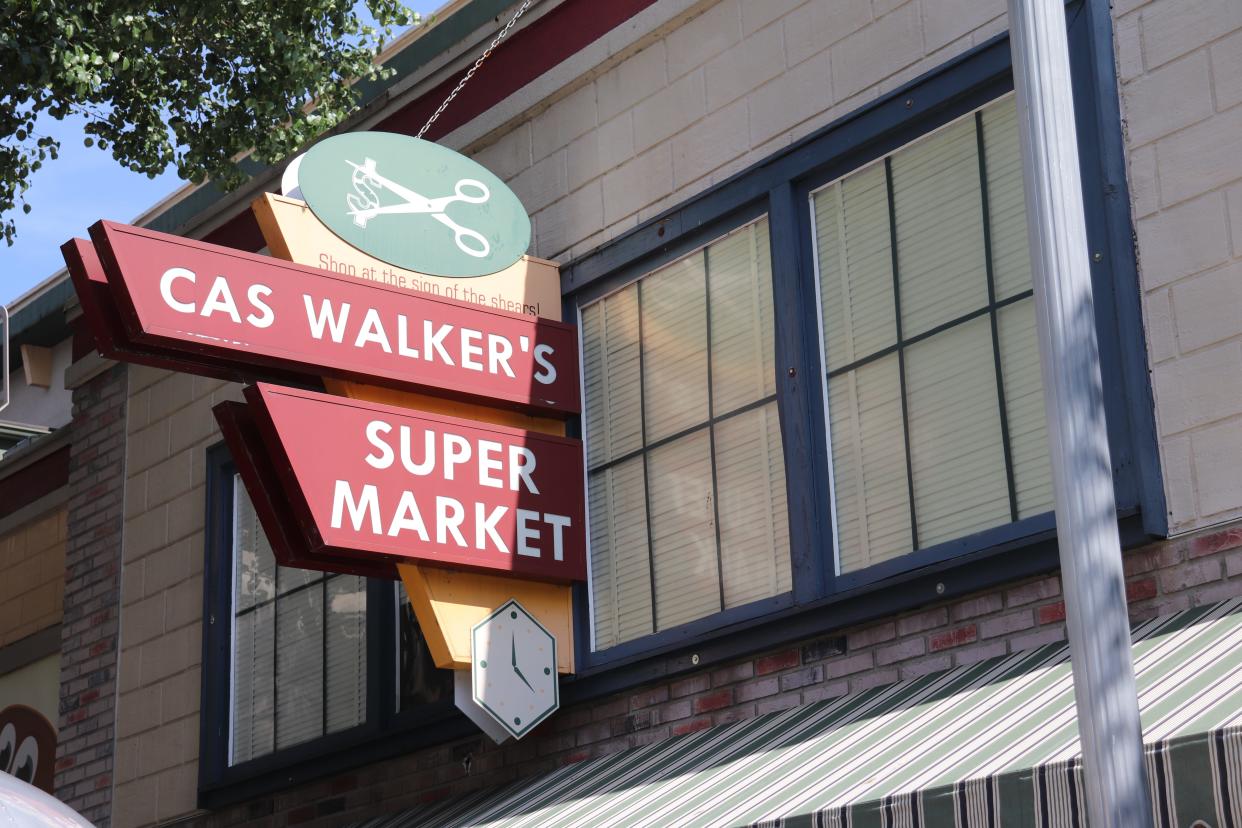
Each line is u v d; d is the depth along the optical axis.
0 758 13.14
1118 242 6.36
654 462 8.40
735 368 8.08
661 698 7.94
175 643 11.30
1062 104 4.26
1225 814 4.18
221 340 7.45
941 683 6.44
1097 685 3.82
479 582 8.04
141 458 12.09
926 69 7.38
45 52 10.30
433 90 10.12
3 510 13.76
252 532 10.95
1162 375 6.18
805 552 7.39
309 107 12.14
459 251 8.45
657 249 8.52
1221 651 5.09
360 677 9.77
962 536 6.88
